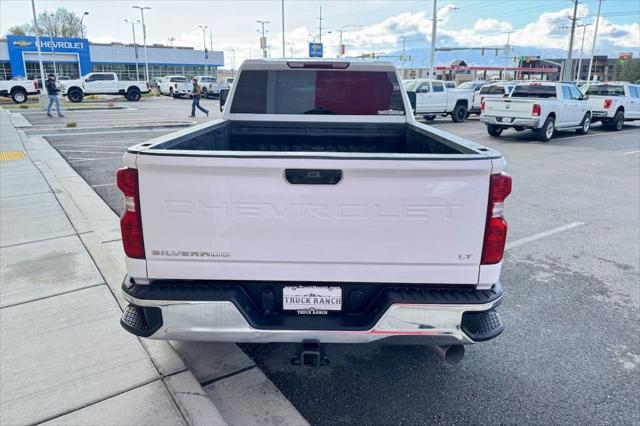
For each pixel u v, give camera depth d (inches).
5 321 141.5
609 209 290.5
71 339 132.3
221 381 116.6
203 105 1269.7
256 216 91.7
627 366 127.8
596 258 208.1
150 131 667.4
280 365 126.9
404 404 111.6
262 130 174.9
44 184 313.3
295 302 98.0
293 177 89.8
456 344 97.5
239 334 95.6
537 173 408.5
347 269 94.6
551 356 132.4
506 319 153.4
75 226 227.9
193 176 89.8
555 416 108.0
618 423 106.0
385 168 88.5
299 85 171.5
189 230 92.7
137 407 105.2
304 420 104.0
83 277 172.1
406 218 91.7
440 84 869.8
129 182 91.7
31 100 1328.7
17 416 102.3
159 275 95.8
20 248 199.8
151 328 96.7
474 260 94.5
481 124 874.1
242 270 94.9
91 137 590.9
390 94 173.5
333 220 91.8
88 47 2615.7
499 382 120.4
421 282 95.4
